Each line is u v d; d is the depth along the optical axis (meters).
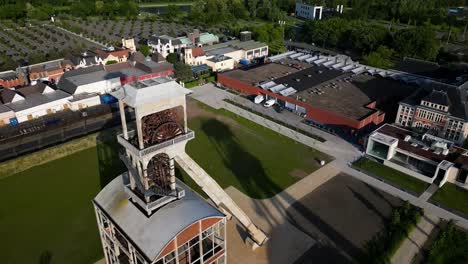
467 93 102.25
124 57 153.00
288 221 65.31
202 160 84.56
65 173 79.38
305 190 74.19
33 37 188.25
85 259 56.81
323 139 95.25
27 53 165.00
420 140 86.69
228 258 57.12
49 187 74.56
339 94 113.25
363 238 61.38
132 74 126.06
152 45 167.50
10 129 89.44
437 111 92.19
